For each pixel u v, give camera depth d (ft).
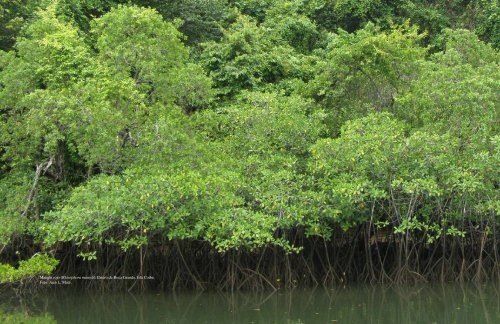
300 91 66.28
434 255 54.13
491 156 48.83
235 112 58.29
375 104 64.95
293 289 52.85
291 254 53.36
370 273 54.08
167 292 53.01
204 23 84.58
